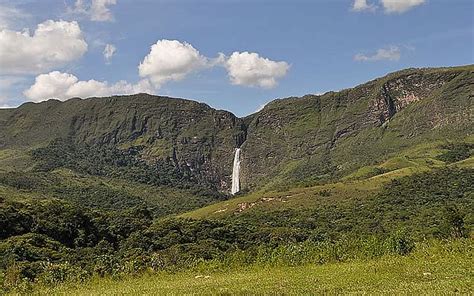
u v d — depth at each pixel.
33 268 64.50
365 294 24.91
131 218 127.31
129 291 34.66
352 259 48.59
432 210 137.25
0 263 74.75
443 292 23.58
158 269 53.41
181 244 106.12
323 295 25.73
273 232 125.94
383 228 121.94
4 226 95.62
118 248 107.38
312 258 50.44
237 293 28.05
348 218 152.25
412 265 37.16
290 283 32.03
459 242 45.56
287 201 199.12
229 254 58.44
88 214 119.62
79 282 46.00
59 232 104.06
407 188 177.88
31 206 110.69
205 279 41.53
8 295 38.62
